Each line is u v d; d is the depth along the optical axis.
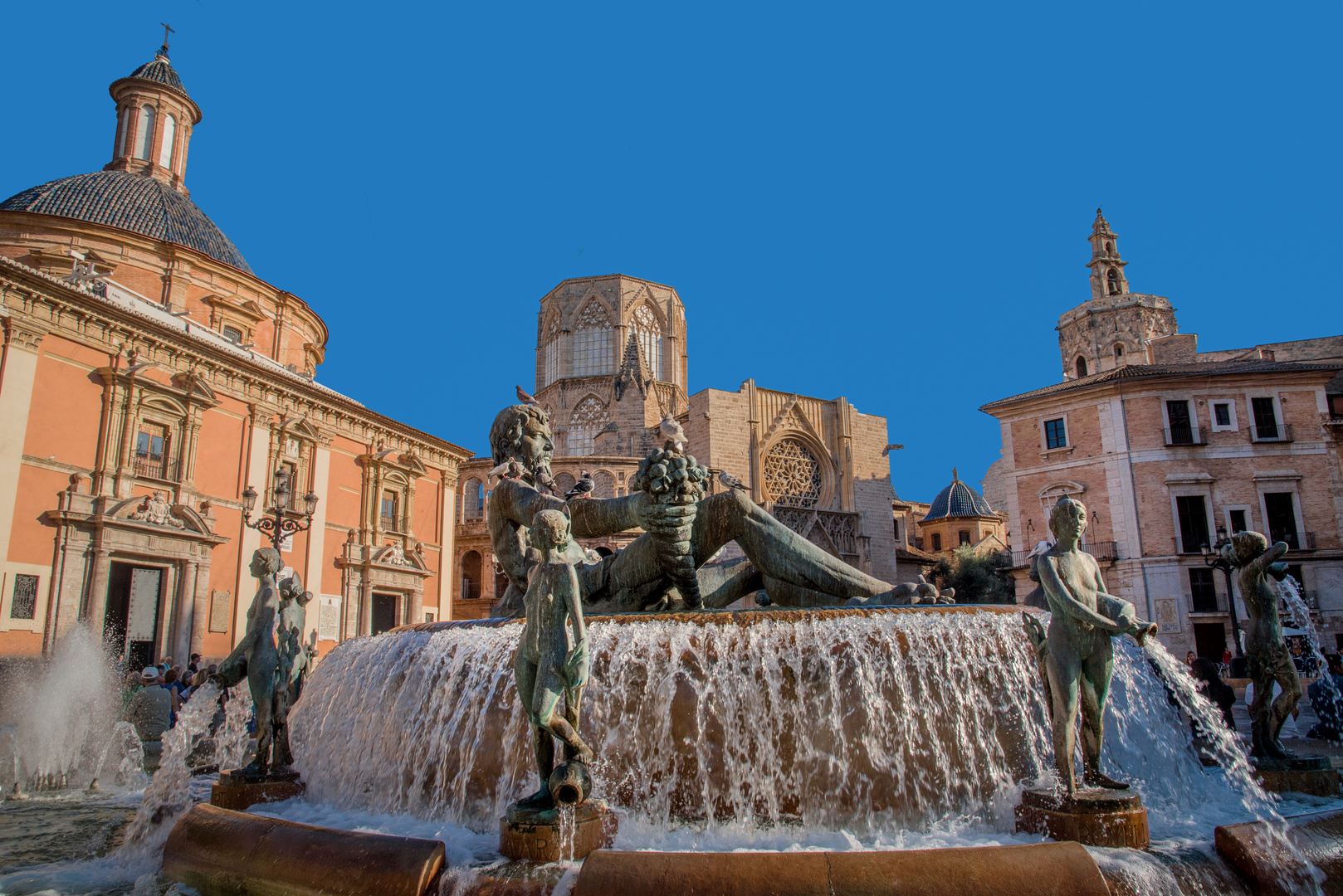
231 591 30.89
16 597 24.23
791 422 62.34
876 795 6.51
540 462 10.13
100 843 7.79
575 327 78.06
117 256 34.75
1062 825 5.51
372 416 38.56
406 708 7.57
